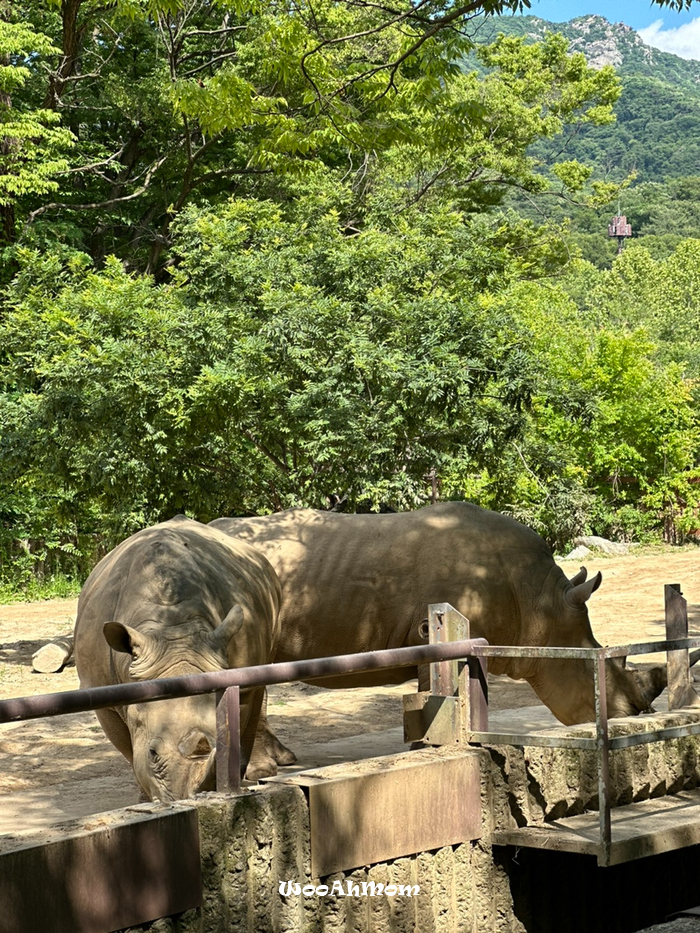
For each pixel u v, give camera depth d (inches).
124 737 293.4
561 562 1099.3
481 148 1302.9
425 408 592.7
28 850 190.5
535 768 284.5
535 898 289.1
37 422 613.3
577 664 365.1
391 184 1253.7
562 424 1238.9
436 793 260.5
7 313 702.5
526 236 1465.3
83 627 287.9
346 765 257.4
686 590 880.3
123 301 626.5
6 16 943.0
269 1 531.2
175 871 212.5
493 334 635.5
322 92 527.8
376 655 251.0
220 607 280.4
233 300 655.8
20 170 908.6
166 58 1135.6
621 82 1434.5
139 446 590.2
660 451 1266.0
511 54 1403.8
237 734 228.7
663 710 402.6
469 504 389.1
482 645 276.2
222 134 1143.0
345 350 595.8
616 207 6786.4
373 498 586.6
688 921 212.4
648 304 3329.2
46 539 1067.9
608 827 257.6
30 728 464.8
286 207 1083.9
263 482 643.5
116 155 1181.1
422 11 518.6
